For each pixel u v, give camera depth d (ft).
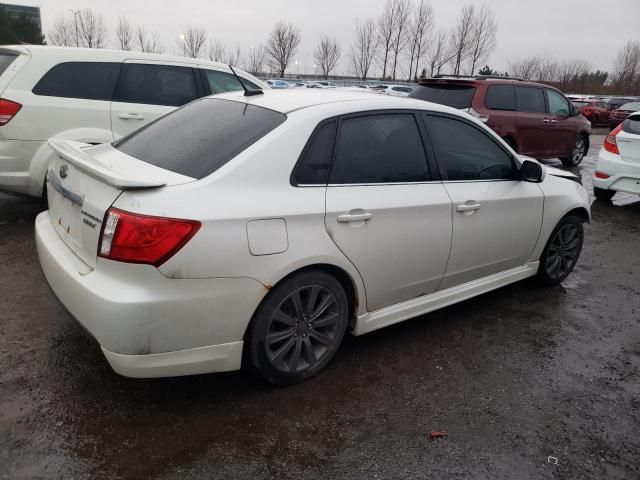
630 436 8.72
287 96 10.32
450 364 10.53
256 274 8.11
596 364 10.98
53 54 16.83
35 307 11.48
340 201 9.09
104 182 7.82
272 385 9.29
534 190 13.09
